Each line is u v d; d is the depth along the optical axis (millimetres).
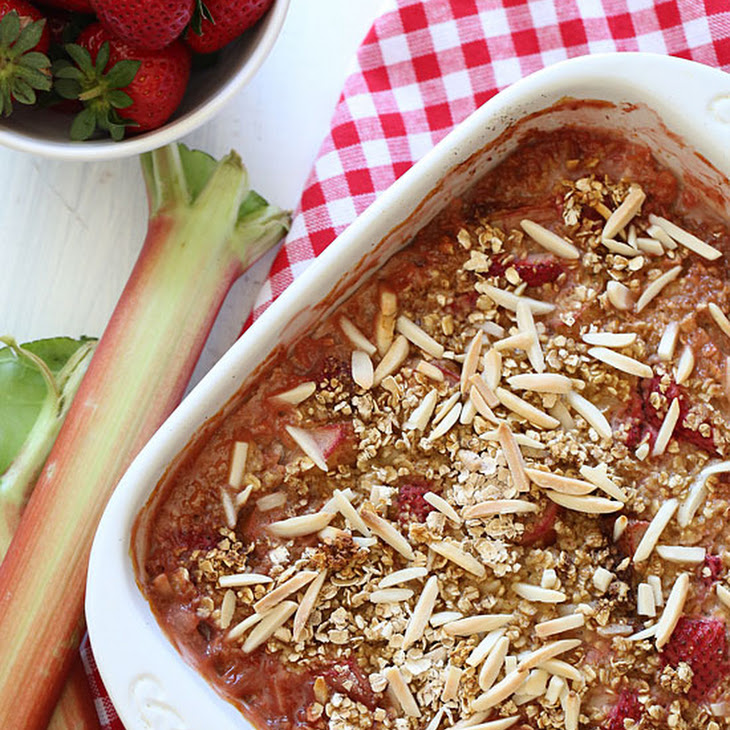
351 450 714
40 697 748
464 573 710
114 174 776
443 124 771
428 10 767
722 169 706
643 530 709
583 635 709
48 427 763
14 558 750
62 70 712
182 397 760
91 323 774
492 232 721
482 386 711
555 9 767
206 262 761
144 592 706
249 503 714
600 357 712
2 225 773
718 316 716
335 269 700
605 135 722
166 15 703
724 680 706
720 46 760
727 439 712
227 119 777
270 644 707
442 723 706
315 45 781
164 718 691
